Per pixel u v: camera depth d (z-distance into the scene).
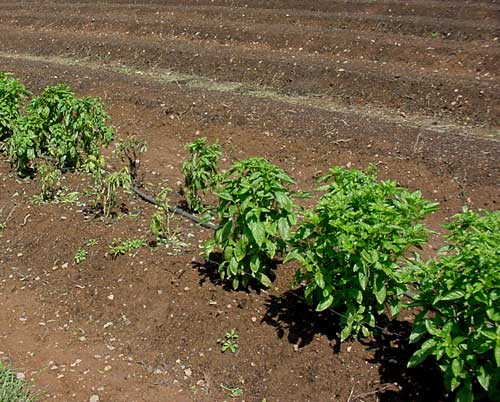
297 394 2.20
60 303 2.58
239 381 2.25
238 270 2.42
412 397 2.14
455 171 3.29
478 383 2.02
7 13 7.41
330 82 4.45
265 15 6.15
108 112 4.16
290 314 2.40
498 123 3.88
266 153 3.65
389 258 2.09
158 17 6.55
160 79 4.91
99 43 5.70
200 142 2.88
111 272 2.64
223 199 2.33
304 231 2.15
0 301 2.61
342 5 6.41
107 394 2.23
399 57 4.89
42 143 3.39
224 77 4.83
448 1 6.26
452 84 4.15
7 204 3.09
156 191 3.20
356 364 2.23
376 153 3.50
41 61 5.50
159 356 2.34
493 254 1.89
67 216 2.95
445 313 1.97
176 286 2.54
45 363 2.35
